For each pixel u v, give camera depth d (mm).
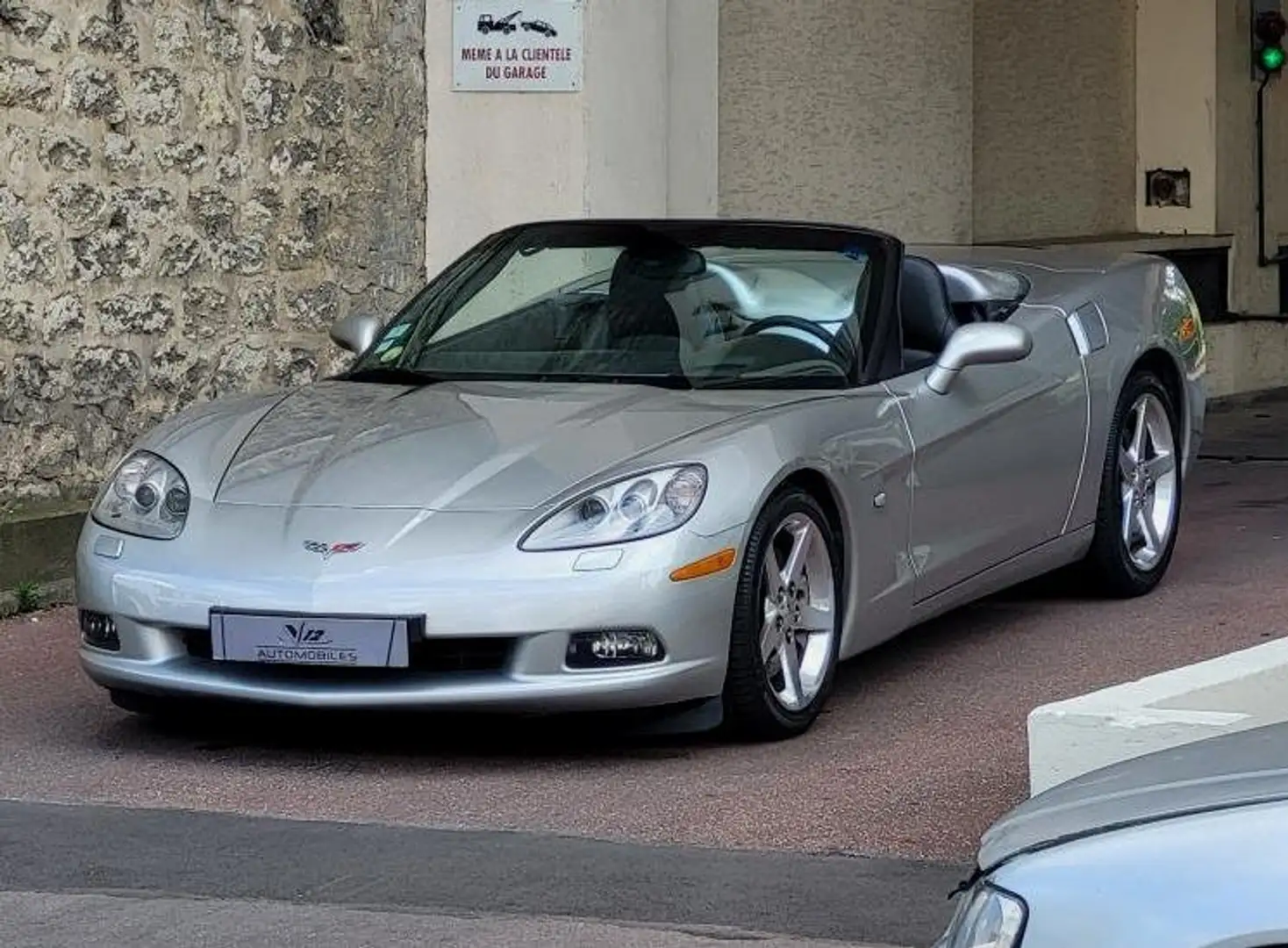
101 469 10688
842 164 16453
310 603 6906
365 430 7613
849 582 7746
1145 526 9914
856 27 16484
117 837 6492
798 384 8016
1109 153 18531
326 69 12078
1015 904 3434
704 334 8266
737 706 7281
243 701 7121
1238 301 18641
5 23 10008
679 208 13977
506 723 7828
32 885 6043
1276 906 3242
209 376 11344
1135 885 3346
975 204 18297
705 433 7328
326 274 12156
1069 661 8695
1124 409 9633
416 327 8750
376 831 6535
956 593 8484
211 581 7051
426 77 12930
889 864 6172
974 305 9148
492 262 8883
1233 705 6453
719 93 15570
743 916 5746
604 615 6875
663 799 6852
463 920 5730
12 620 9867
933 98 17172
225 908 5848
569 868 6156
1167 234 18344
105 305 10664
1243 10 18500
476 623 6855
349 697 6965
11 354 10141
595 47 12906
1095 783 3846
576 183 12906
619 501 7039
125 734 7781
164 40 10930
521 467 7234
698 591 7000
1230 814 3434
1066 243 17422
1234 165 18484
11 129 10078
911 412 8117
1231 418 16859
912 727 7715
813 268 8500
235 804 6855
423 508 7109
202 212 11242
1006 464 8680
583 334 8398
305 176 11953
